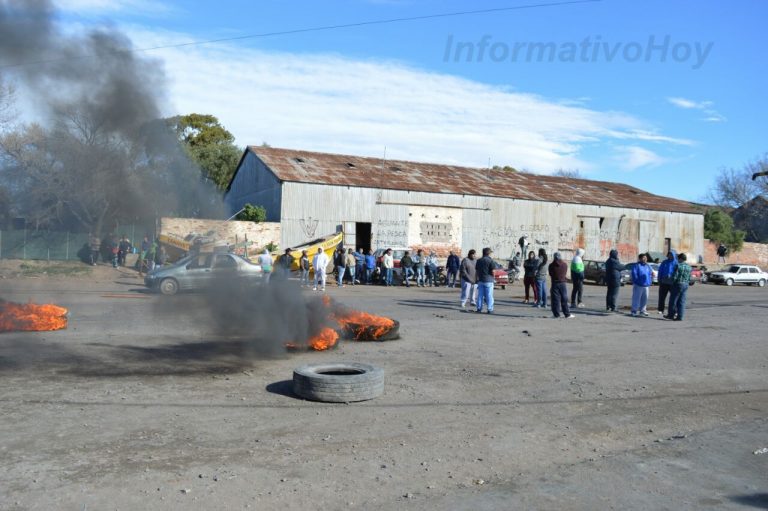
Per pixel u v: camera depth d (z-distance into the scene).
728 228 50.50
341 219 33.22
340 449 5.39
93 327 11.95
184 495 4.33
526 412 6.75
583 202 40.94
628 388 7.95
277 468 4.90
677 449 5.63
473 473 4.92
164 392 7.14
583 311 17.47
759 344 11.85
